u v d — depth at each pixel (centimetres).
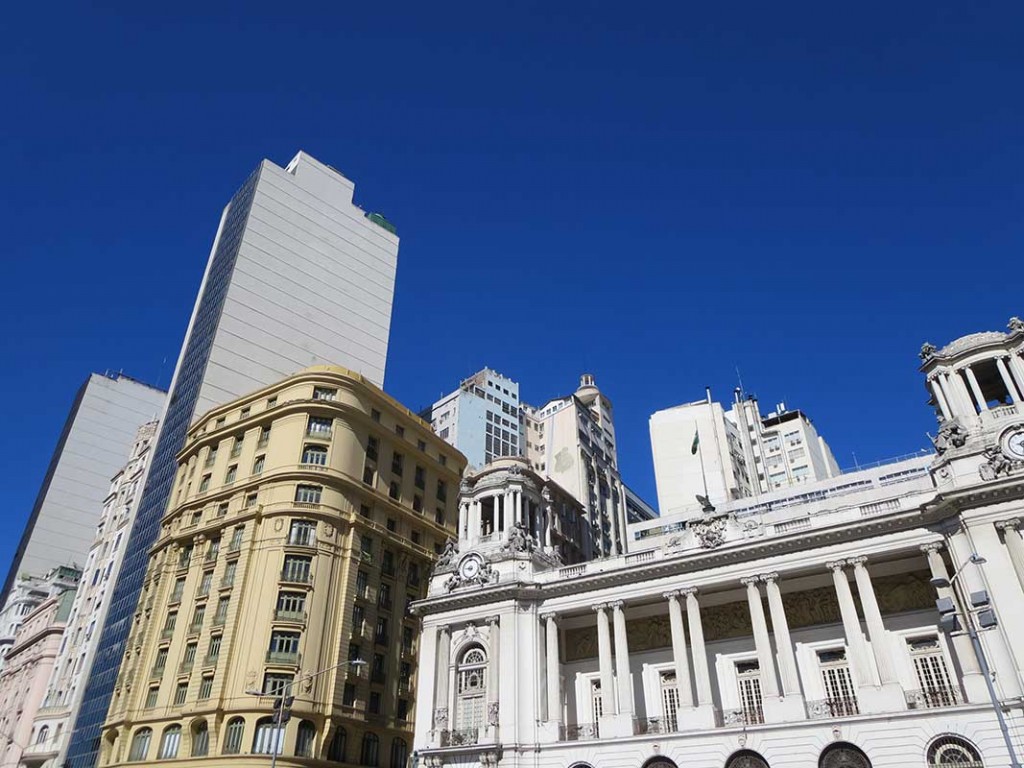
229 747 5356
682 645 4619
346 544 6425
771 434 11419
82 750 7181
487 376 11394
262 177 10525
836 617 4591
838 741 3878
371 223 11806
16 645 11194
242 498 6588
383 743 6131
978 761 3562
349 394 7081
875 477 7112
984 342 4569
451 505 7981
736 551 4612
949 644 4175
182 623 6250
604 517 10069
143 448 10294
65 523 13938
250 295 9506
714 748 4162
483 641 5197
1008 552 3859
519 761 4641
